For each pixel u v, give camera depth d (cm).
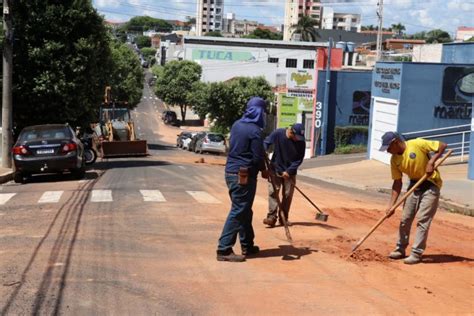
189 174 2014
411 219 761
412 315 554
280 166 979
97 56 2420
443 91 2708
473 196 1620
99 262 745
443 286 653
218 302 587
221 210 1187
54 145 1728
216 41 9888
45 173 1784
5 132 2058
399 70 2727
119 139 3331
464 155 2664
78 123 2542
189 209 1195
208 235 924
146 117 9156
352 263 746
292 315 551
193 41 9875
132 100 6725
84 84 2369
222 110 6631
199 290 626
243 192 729
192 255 783
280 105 5484
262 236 922
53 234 927
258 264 736
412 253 754
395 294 619
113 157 3253
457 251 848
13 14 2252
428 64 2702
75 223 1028
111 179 1822
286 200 995
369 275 692
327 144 4034
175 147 5738
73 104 2383
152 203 1274
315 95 4000
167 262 745
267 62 9944
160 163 2775
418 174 741
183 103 8788
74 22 2312
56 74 2298
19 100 2317
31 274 686
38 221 1052
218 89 6544
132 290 625
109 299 595
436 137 2720
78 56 2323
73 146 1748
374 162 2892
